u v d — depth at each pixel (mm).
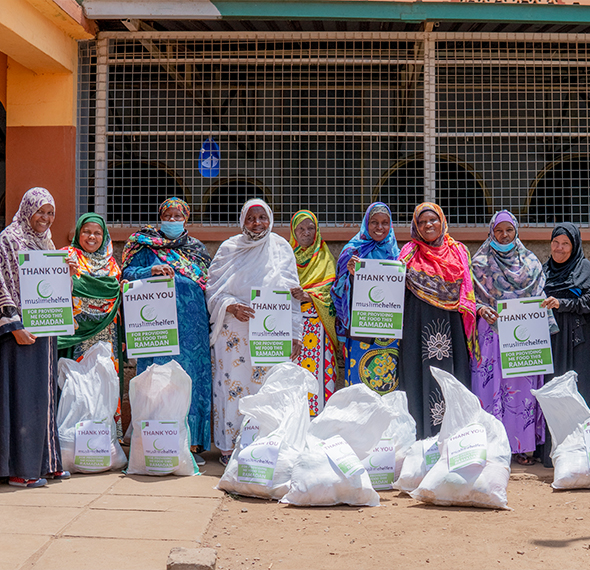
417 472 4059
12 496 3812
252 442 4113
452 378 4059
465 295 4727
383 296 4598
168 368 4328
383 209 4855
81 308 4617
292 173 5980
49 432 4188
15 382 4047
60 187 5605
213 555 2723
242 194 5977
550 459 4738
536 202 6023
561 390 4344
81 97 5793
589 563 2879
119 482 4156
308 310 4992
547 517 3553
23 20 4848
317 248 5125
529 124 6020
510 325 4648
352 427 4109
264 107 5953
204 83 5941
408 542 3137
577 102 5965
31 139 5617
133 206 5930
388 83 5949
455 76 5980
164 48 5887
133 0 5402
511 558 2936
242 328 4703
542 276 4891
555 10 5504
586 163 6031
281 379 4211
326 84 5945
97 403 4496
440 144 6008
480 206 6020
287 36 5852
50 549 2932
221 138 5961
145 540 3057
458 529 3338
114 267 4898
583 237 5812
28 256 4148
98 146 5844
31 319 4109
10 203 5621
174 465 4289
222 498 3811
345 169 5984
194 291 4812
